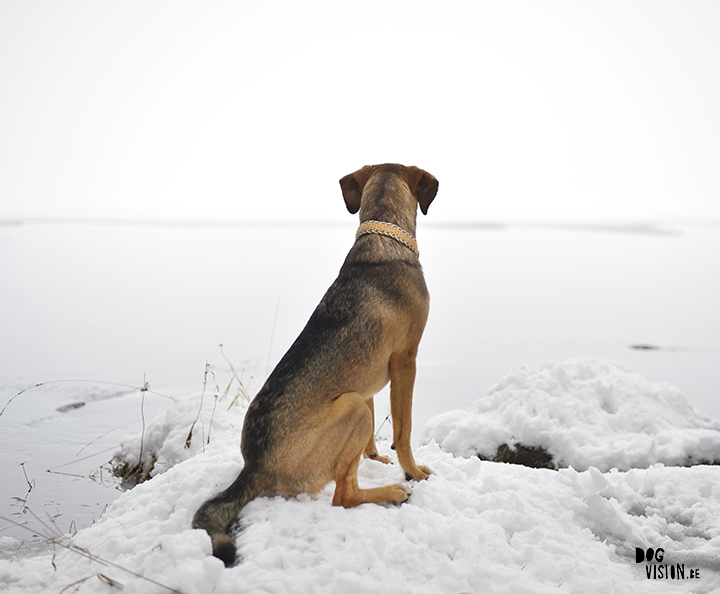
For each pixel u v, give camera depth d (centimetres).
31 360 826
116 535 305
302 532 296
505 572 276
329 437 321
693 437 477
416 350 363
